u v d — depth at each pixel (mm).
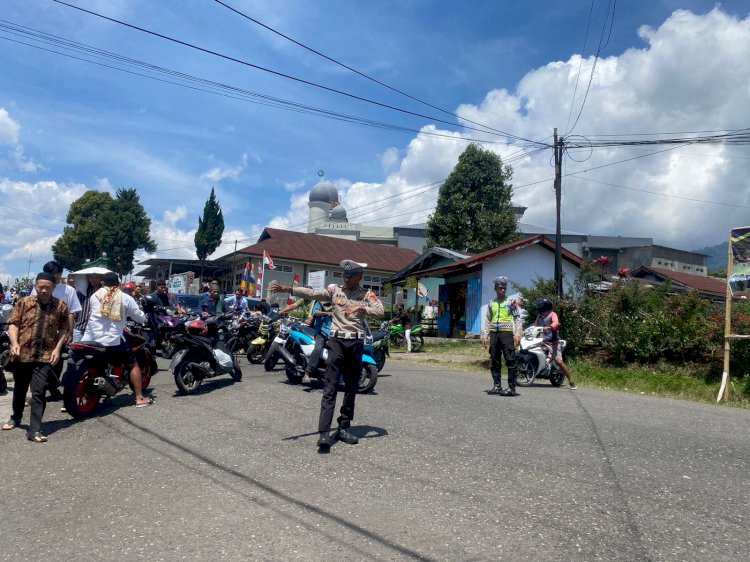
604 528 3750
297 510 3992
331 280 38719
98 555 3361
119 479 4695
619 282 13945
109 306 7027
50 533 3682
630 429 6781
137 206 56969
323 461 5109
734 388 10320
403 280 28547
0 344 9820
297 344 9367
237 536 3582
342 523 3773
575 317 13781
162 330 12430
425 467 4957
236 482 4578
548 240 21609
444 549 3410
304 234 41031
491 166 35250
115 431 6234
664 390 10906
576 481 4688
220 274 44656
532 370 11016
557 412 7793
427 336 24766
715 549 3479
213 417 6891
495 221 34281
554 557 3324
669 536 3650
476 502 4156
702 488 4625
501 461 5184
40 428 5949
